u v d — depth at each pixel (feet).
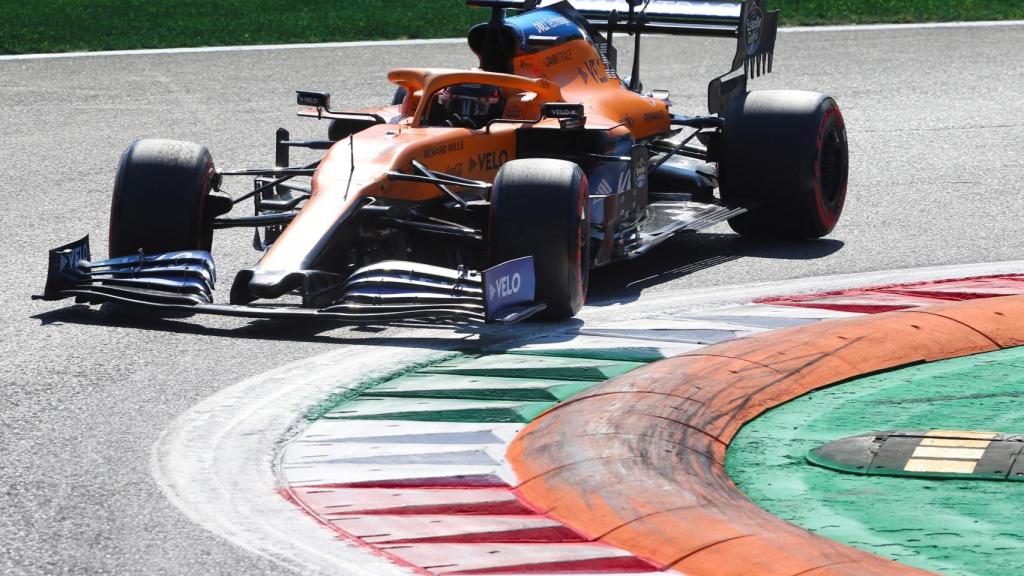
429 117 99.71
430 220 94.48
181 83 184.85
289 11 239.91
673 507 53.72
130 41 213.87
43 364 78.13
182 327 86.28
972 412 67.31
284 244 84.48
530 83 99.04
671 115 117.80
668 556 50.34
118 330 85.30
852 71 191.83
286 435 66.95
